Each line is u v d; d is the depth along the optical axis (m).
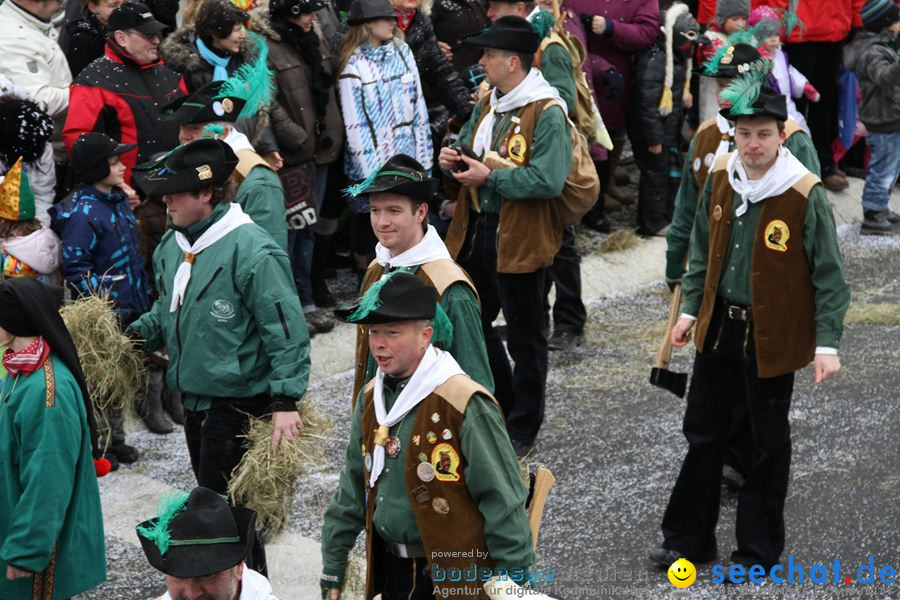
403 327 10.88
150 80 20.06
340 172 24.61
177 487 18.50
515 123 18.58
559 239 19.06
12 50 20.47
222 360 14.06
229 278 13.99
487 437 10.94
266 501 14.11
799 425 20.33
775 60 25.61
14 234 18.14
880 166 30.78
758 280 14.98
